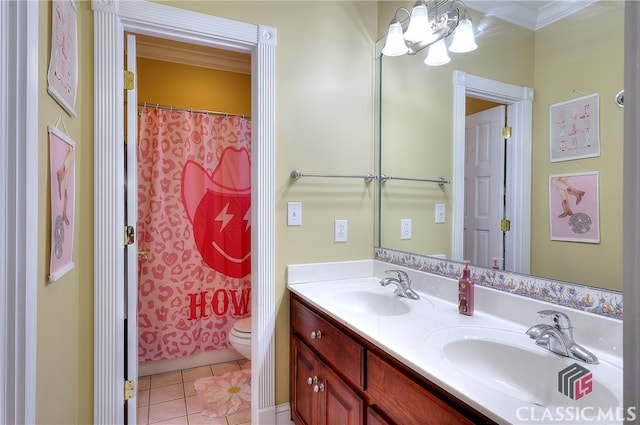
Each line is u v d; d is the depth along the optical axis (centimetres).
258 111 167
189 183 241
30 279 79
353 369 116
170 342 239
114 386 144
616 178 95
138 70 247
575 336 100
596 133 99
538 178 115
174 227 238
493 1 131
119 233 145
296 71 176
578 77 104
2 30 73
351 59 190
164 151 235
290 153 175
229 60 264
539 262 114
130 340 154
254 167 170
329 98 184
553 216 110
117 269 144
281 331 175
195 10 156
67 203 117
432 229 160
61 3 108
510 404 69
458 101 146
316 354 144
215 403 203
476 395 71
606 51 97
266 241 169
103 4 140
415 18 153
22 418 77
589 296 99
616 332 91
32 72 79
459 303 127
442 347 96
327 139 184
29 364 79
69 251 121
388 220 188
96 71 140
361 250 193
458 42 147
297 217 177
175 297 239
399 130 181
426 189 164
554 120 110
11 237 75
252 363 176
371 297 162
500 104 129
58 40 105
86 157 139
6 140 74
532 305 112
